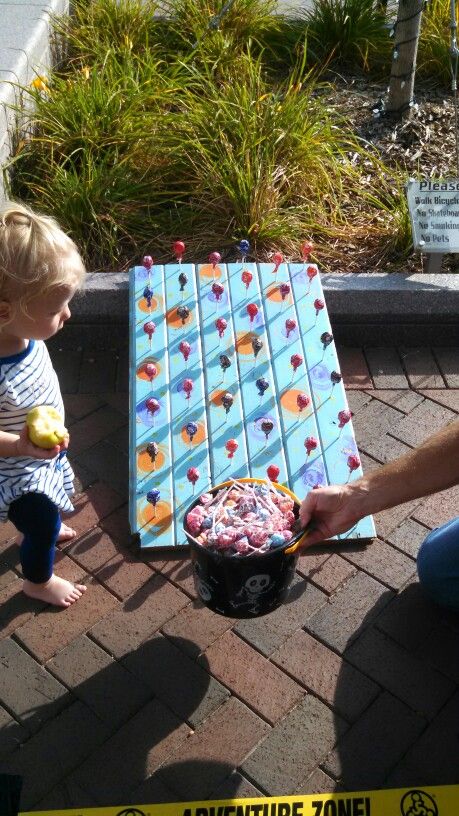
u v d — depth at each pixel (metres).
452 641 1.62
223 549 1.34
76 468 1.93
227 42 3.00
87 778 1.40
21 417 1.40
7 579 1.70
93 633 1.61
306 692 1.53
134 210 2.48
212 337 2.12
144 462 1.85
